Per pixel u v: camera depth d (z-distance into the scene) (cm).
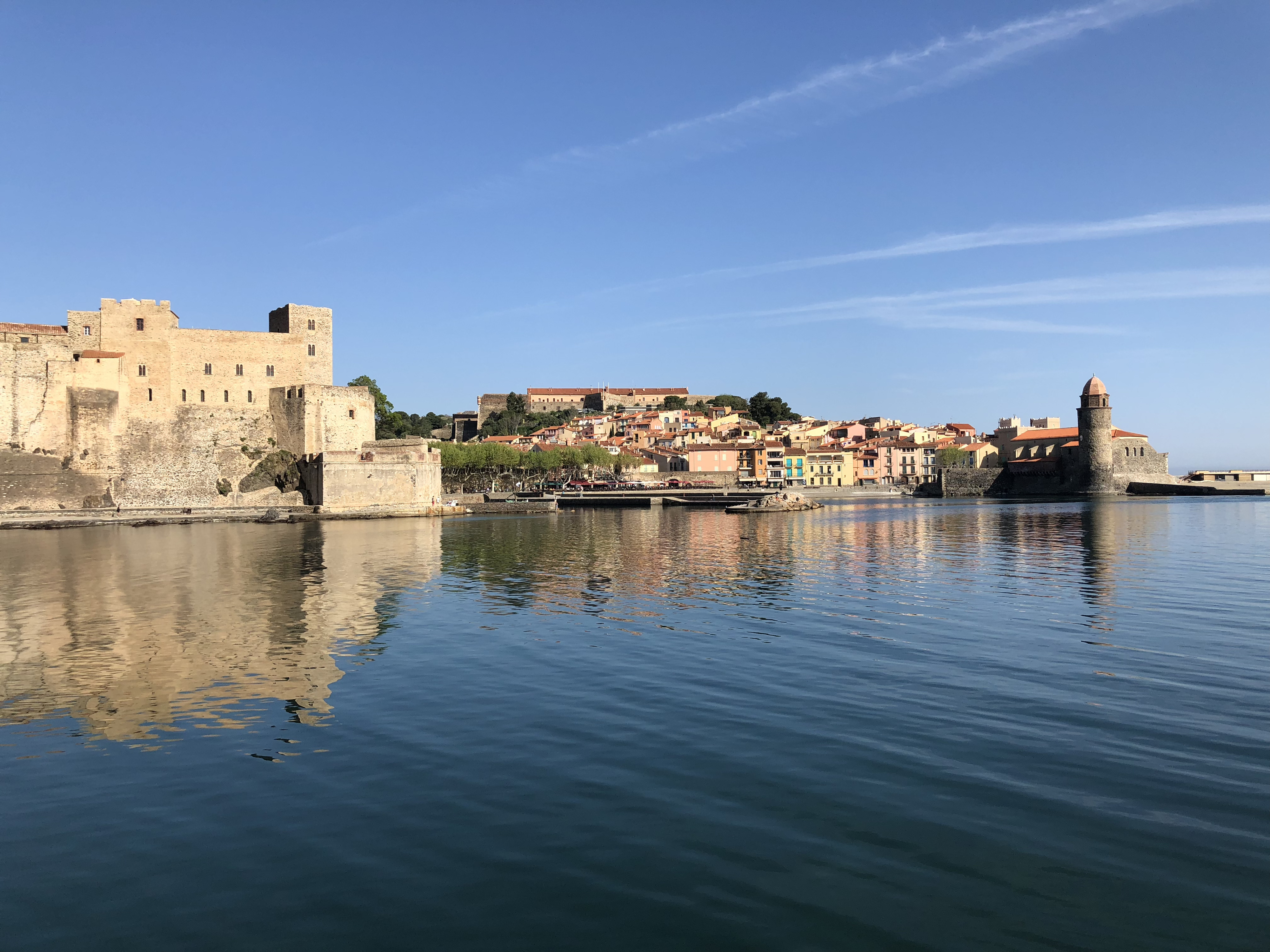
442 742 1747
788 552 6116
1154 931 1027
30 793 1485
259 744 1745
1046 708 1945
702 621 3158
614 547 6588
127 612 3384
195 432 11875
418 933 1038
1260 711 1900
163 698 2089
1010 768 1565
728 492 15750
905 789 1467
